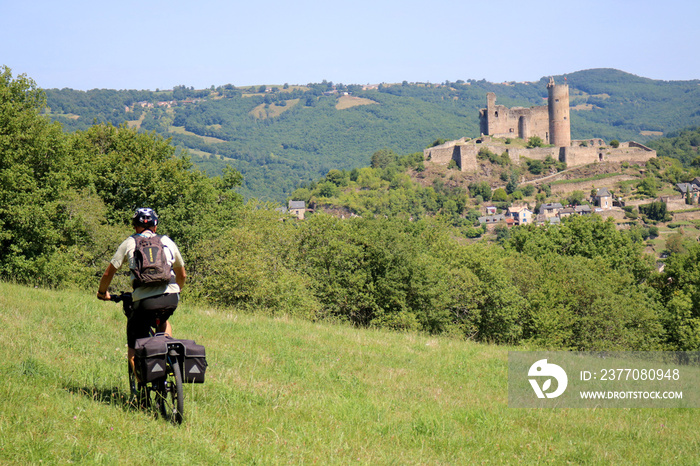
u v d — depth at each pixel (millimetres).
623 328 41781
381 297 34938
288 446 5727
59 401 5836
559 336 38188
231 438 5664
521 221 172750
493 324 40281
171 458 4914
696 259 54031
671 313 50031
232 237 30969
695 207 181500
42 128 28781
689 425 9602
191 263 31141
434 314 35156
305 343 12562
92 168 35031
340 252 35469
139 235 6004
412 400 8836
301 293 30422
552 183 195750
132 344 6102
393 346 14172
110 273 5938
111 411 5812
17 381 6398
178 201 37719
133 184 36438
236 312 17703
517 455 6801
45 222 27031
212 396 7109
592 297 42250
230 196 51406
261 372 9117
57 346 8562
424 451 6406
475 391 10359
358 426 6879
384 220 38594
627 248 57688
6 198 25984
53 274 26031
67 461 4574
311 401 7723
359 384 9375
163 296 5895
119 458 4746
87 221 30000
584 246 57188
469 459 6348
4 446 4578
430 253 46250
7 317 10133
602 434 8250
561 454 6988
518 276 44906
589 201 186500
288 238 37562
